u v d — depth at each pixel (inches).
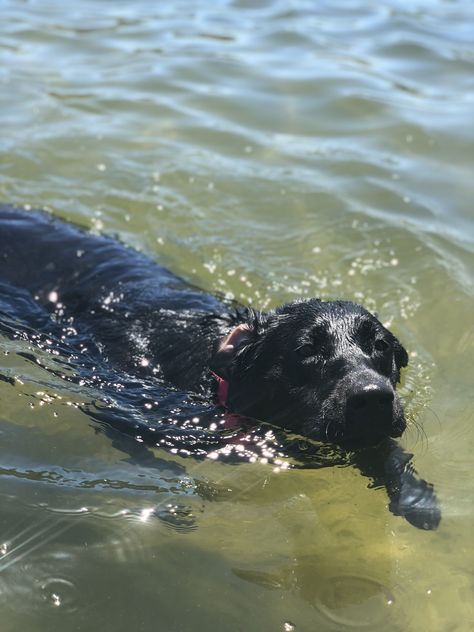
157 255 61.6
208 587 40.1
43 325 53.9
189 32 99.8
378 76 86.5
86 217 64.6
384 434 44.2
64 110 77.8
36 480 44.3
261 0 114.3
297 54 92.6
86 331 53.5
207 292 56.6
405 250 61.5
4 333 53.2
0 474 44.4
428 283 58.6
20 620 38.4
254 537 42.6
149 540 41.9
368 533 43.1
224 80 85.4
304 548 42.2
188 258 61.5
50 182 68.1
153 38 97.4
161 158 71.3
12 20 102.0
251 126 76.2
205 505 44.0
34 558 40.6
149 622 38.6
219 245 62.7
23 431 47.1
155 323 52.7
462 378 51.4
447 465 46.1
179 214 65.4
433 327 55.3
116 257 57.7
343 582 40.7
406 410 49.2
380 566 41.5
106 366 51.6
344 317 47.5
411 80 86.0
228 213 65.6
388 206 65.9
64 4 110.4
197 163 70.8
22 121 75.5
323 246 62.4
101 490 44.1
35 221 60.0
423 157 71.8
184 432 47.8
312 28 101.6
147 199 66.7
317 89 83.4
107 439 47.1
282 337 47.7
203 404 49.0
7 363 51.3
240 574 40.8
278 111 78.9
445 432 47.9
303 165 70.8
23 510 42.7
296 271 60.4
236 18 106.2
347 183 68.5
